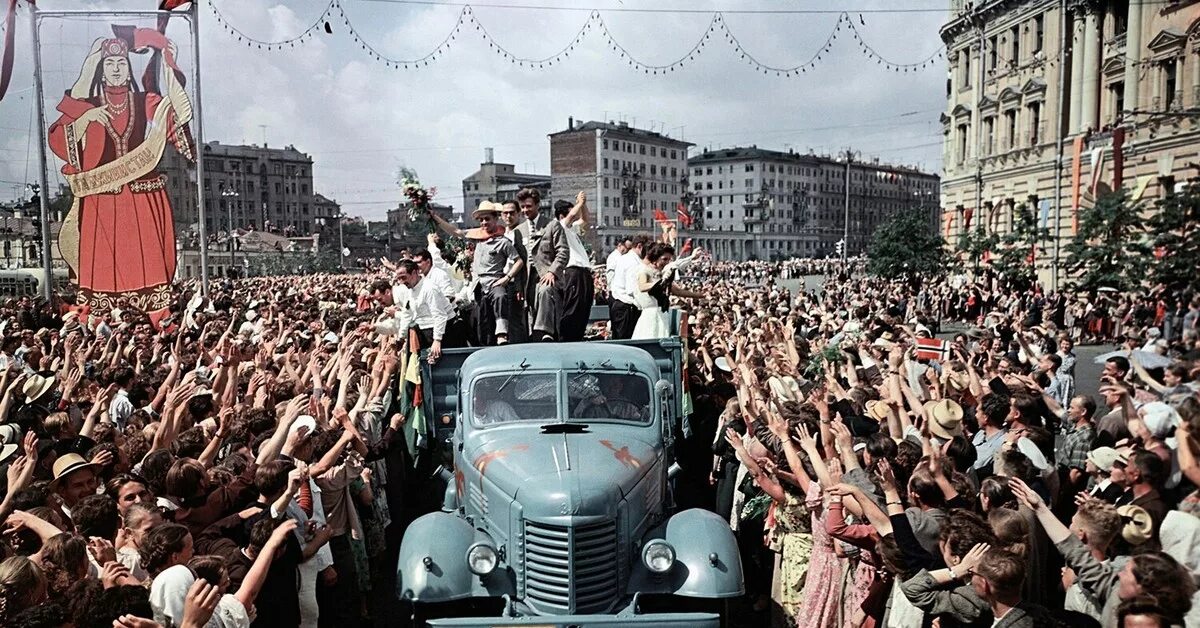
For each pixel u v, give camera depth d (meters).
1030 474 6.53
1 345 12.85
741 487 9.16
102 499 5.73
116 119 21.83
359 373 10.52
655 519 7.64
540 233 10.95
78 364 11.38
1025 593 5.40
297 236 124.19
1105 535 5.43
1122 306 26.53
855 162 173.62
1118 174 34.91
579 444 7.53
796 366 13.15
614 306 12.20
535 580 6.89
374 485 9.08
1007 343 20.44
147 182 22.17
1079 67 41.78
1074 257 30.28
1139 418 7.75
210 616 4.71
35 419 8.47
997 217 49.62
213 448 7.27
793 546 7.60
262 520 5.99
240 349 12.10
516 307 10.81
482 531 7.41
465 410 8.19
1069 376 14.80
